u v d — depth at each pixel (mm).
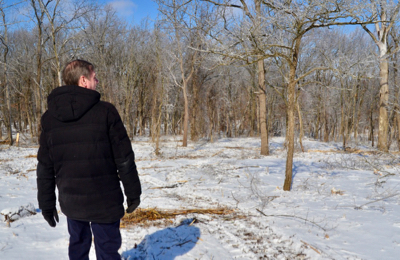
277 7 5848
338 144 23078
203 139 29438
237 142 25234
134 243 3551
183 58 24609
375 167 10172
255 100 34219
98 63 29906
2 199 5855
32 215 4707
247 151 17656
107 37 32594
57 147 1896
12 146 20828
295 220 4453
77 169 1873
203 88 31531
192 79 28703
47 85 31203
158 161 13492
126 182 1989
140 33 33719
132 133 33656
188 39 21047
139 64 33094
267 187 7297
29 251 3281
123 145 1958
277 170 10211
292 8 5719
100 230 2012
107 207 1949
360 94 30391
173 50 23047
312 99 29906
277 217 4656
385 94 16859
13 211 4375
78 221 2061
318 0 5238
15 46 29797
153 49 26938
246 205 5477
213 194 6629
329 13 5387
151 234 3818
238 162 12352
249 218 4645
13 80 32438
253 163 12039
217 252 3340
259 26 5973
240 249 3461
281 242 3654
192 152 17672
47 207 2039
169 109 32344
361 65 5789
